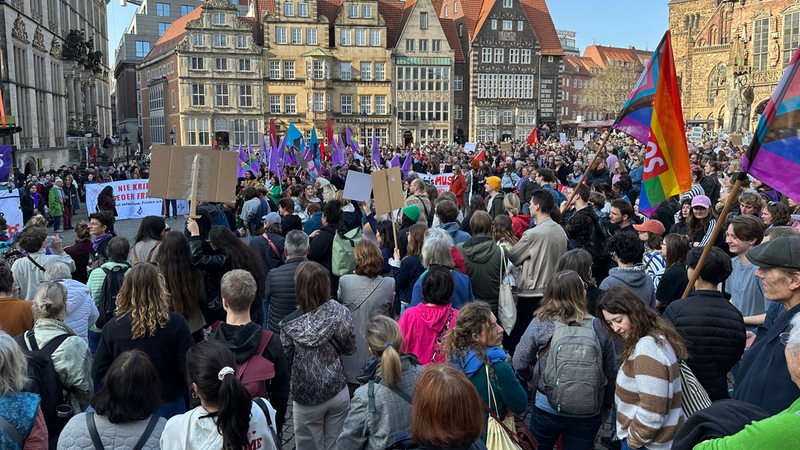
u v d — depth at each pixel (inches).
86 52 2731.3
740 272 302.0
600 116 5772.6
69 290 300.5
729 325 230.1
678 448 138.3
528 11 3535.9
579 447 231.0
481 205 483.8
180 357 235.5
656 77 383.6
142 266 236.4
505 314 325.7
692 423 137.7
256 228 611.8
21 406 185.9
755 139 245.8
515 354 240.7
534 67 3366.1
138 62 4392.2
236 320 233.1
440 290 251.1
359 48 3019.2
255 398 194.1
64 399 237.3
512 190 872.9
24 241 372.2
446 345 215.8
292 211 494.0
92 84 2898.6
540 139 2970.0
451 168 1164.5
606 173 796.6
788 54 2539.4
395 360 191.2
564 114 5516.7
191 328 289.4
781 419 117.5
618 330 204.1
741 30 2726.4
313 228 510.9
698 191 531.8
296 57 2893.7
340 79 3011.8
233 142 2839.6
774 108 245.3
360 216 559.5
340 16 2989.7
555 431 234.8
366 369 205.9
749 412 133.3
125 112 4424.2
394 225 411.2
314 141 1312.7
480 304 213.9
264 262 439.5
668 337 199.2
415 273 358.0
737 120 2719.0
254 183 799.7
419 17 3100.4
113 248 314.2
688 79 3309.5
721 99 3122.5
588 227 380.5
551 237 338.0
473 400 143.6
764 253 192.7
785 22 2544.3
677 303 239.6
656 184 351.6
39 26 2149.4
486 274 330.0
